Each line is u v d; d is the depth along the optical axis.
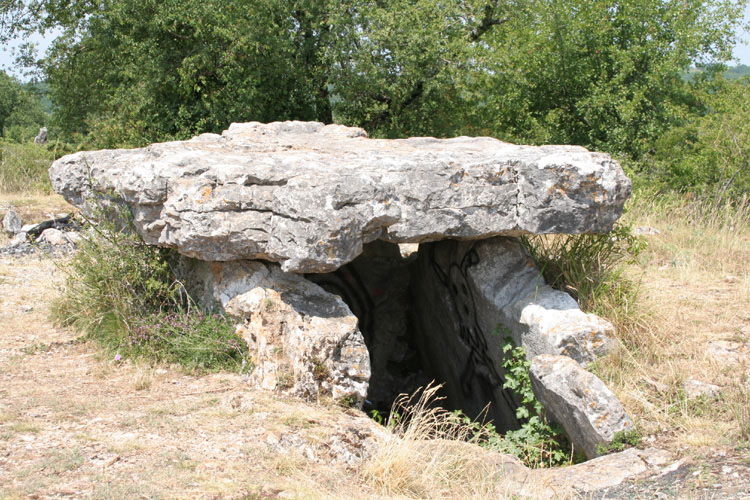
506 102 15.51
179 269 6.18
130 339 5.46
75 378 5.00
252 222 4.96
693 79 17.59
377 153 6.00
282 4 13.45
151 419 4.23
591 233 5.74
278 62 13.30
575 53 15.59
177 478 3.48
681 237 8.95
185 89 13.17
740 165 11.41
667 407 4.88
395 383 7.77
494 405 6.21
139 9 13.12
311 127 7.91
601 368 5.27
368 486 3.79
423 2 13.56
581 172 5.45
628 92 14.99
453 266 6.66
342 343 4.91
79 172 6.37
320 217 4.72
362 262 7.54
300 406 4.57
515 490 3.97
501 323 5.94
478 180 5.46
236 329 5.34
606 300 6.00
